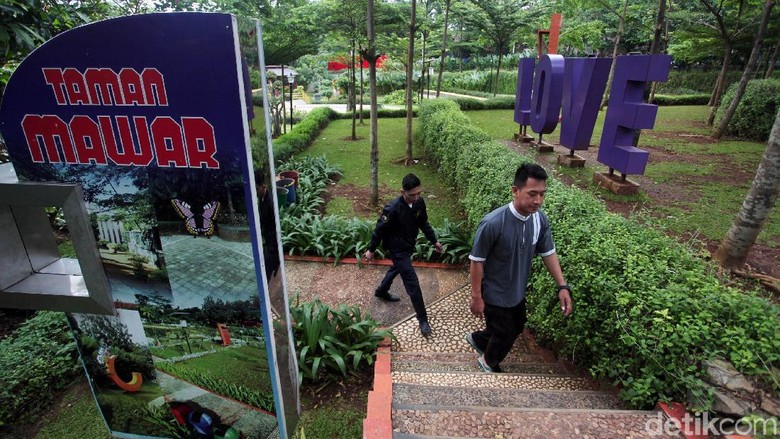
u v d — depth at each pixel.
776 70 23.75
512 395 2.74
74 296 2.05
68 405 3.32
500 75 30.33
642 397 2.34
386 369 3.37
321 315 3.61
